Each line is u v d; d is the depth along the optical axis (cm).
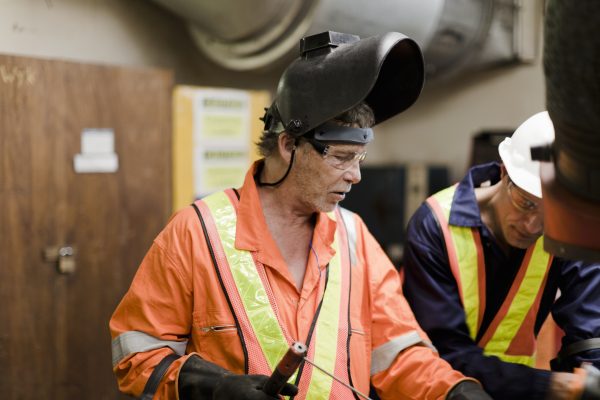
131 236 228
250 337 113
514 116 325
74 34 248
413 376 120
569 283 139
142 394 109
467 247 142
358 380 119
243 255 117
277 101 118
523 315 144
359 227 133
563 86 62
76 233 216
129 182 226
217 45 266
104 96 218
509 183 132
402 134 371
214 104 243
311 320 117
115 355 116
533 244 140
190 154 238
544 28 65
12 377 207
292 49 240
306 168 114
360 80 104
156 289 116
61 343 216
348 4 235
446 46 292
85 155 216
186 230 117
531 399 125
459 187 149
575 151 65
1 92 199
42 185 208
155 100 230
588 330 131
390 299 126
